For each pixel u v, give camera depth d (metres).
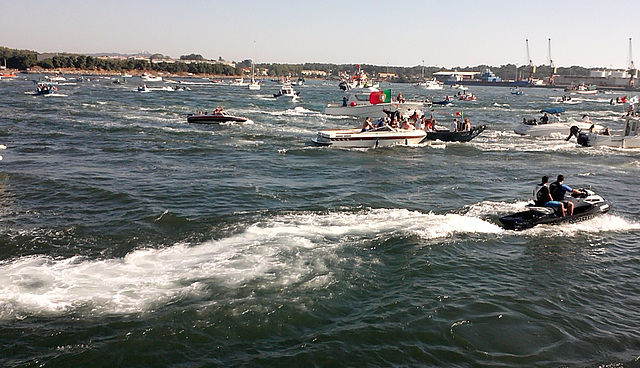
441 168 26.62
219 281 11.80
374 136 33.06
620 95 175.25
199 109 59.41
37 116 46.75
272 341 9.62
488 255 14.02
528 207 16.89
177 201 18.41
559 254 14.27
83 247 13.85
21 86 105.38
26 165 24.58
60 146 30.73
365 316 10.56
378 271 12.72
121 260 13.00
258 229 15.41
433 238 15.05
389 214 17.28
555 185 17.02
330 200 19.03
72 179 21.53
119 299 10.91
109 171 23.61
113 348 9.25
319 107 70.69
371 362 9.09
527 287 12.16
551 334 10.12
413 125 37.09
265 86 173.25
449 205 18.91
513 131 45.25
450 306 11.06
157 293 11.20
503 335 10.03
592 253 14.44
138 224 15.76
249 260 13.01
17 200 18.27
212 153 29.77
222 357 9.12
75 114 49.88
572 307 11.27
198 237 14.73
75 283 11.62
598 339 9.98
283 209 17.66
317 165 26.73
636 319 10.83
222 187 20.67
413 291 11.70
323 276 12.22
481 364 9.12
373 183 22.38
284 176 23.59
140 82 161.00
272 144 33.88
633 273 13.17
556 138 41.12
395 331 10.04
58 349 9.20
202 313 10.40
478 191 21.42
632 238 15.76
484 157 30.95
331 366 8.96
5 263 12.68
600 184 23.67
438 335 9.96
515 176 24.92
